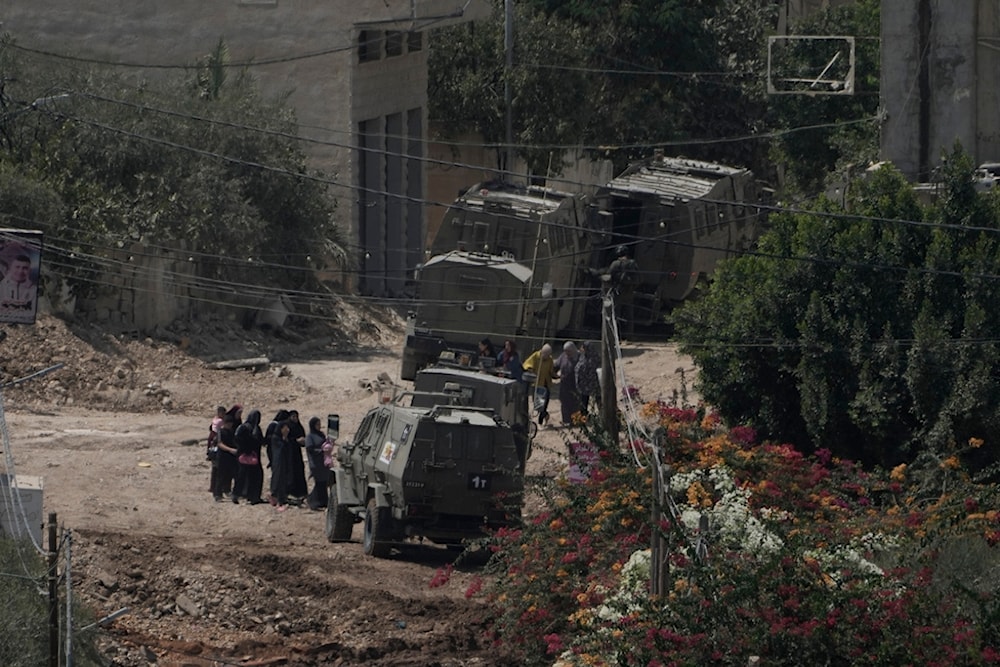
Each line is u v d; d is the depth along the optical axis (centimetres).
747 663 5838
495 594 7794
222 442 10169
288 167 16750
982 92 11869
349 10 17712
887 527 7038
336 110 17862
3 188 13750
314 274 16950
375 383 13550
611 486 7450
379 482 9194
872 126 16850
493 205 14325
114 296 13988
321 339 15912
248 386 13412
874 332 9650
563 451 11656
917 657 5741
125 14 17800
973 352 9250
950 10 11806
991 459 9356
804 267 9844
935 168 11325
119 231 14500
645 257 15762
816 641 5844
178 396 12875
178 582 7981
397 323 17462
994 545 7050
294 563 8712
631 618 6184
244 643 7469
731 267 10256
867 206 10088
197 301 15125
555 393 13838
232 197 15650
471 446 8994
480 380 10856
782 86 19175
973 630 5788
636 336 15962
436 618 8050
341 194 17988
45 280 13412
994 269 9438
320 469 10312
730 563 6209
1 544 6981
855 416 9488
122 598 7762
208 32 17788
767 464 7800
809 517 7406
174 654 7262
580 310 15100
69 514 9300
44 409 12156
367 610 8012
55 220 13950
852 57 13275
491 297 13350
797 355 9819
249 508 10131
